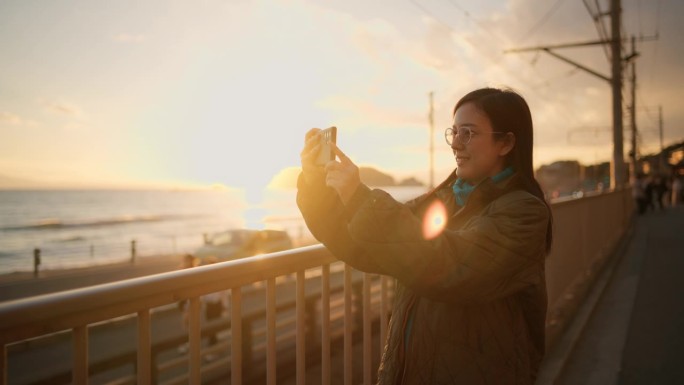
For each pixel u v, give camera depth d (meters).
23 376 6.93
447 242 1.15
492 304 1.29
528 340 1.36
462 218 1.36
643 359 4.40
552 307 4.97
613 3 16.39
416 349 1.31
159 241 40.81
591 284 6.68
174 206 130.25
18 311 0.98
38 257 17.17
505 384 1.26
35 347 8.39
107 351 8.26
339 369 5.70
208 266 1.46
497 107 1.38
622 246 10.87
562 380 3.97
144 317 1.27
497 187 1.33
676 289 6.99
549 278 4.85
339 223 1.41
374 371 5.46
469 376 1.25
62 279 16.70
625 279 7.79
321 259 1.95
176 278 1.32
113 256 32.16
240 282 1.57
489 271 1.15
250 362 5.66
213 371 5.89
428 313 1.31
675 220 18.86
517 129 1.39
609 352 4.55
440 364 1.27
